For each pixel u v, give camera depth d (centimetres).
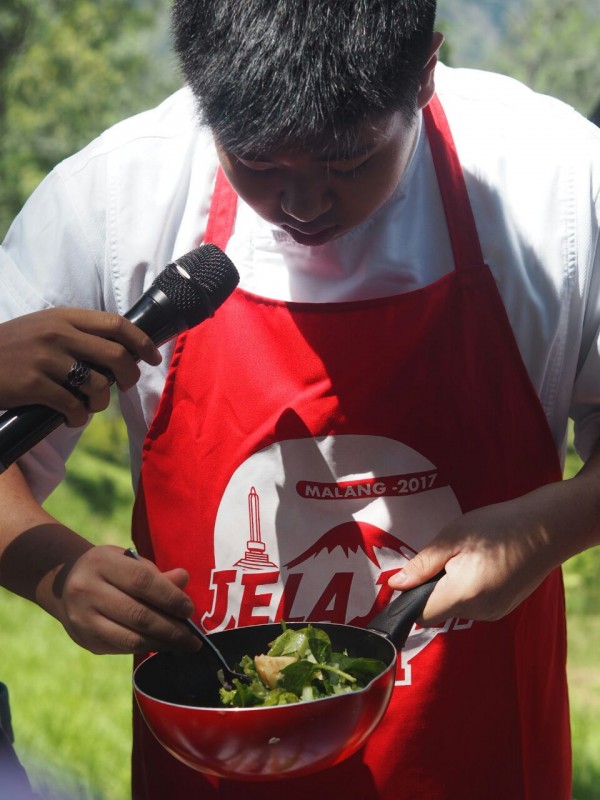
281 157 107
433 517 140
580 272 140
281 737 101
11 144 1108
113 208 144
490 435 139
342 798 141
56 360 111
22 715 430
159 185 145
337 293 141
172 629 112
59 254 144
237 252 144
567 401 147
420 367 138
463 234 140
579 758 380
